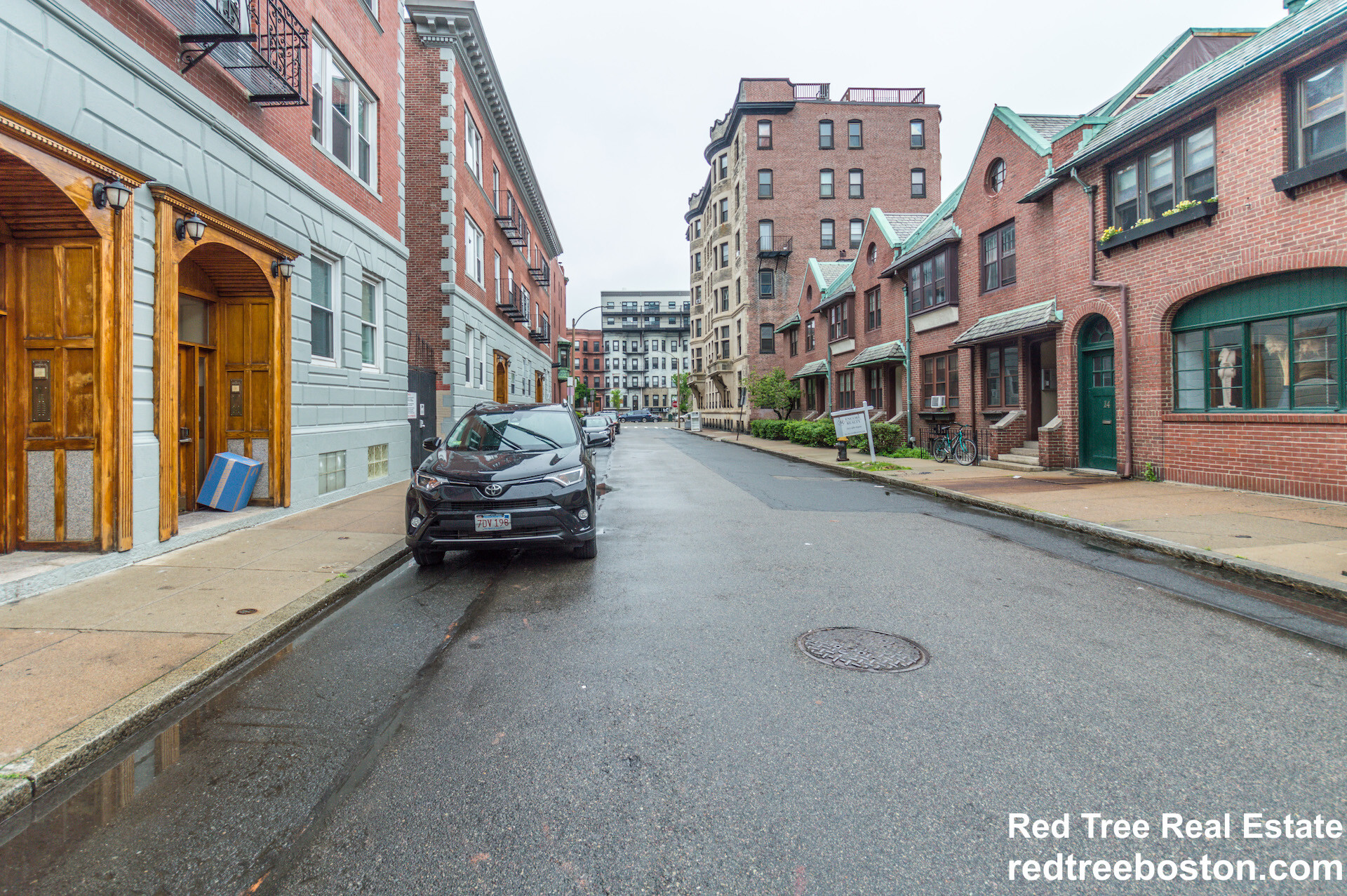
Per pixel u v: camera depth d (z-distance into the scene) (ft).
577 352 386.93
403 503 33.88
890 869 7.40
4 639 14.24
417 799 8.86
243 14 26.58
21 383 19.88
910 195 135.54
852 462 57.88
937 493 38.19
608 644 14.51
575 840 7.98
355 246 37.35
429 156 56.54
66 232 19.58
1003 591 18.35
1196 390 35.32
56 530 20.12
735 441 103.60
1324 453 28.63
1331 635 14.74
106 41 19.92
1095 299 41.19
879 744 10.07
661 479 49.14
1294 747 9.91
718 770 9.43
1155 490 34.24
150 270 21.85
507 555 23.70
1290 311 30.09
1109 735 10.32
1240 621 15.74
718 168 151.43
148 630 14.85
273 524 27.99
